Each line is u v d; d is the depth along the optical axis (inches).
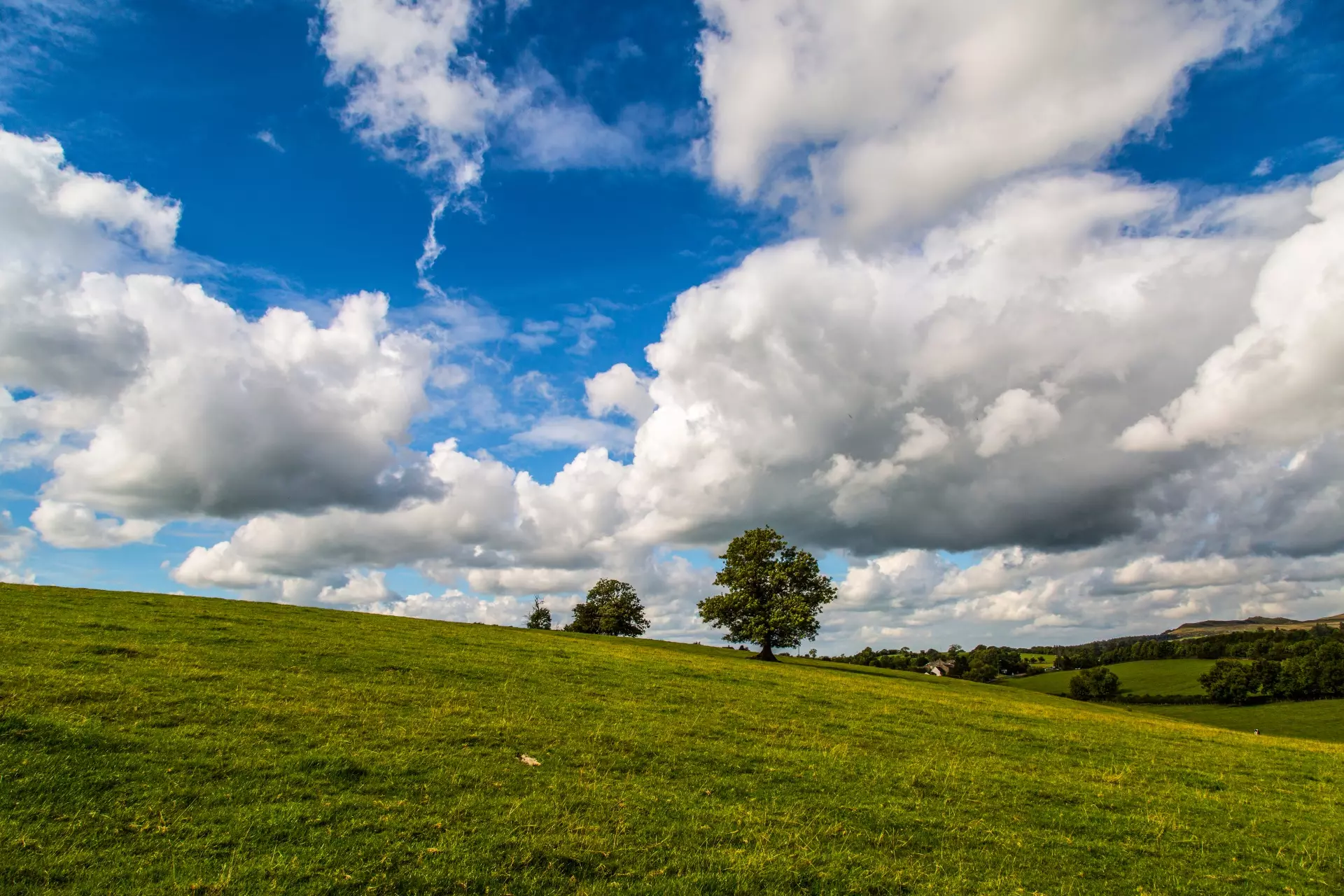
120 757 585.3
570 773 684.1
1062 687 6820.9
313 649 1257.4
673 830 555.5
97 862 426.6
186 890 403.2
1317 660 5088.6
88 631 1184.2
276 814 512.7
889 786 749.9
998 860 561.6
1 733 597.9
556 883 451.8
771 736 965.2
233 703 796.6
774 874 488.1
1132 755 1107.3
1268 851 637.3
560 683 1229.1
